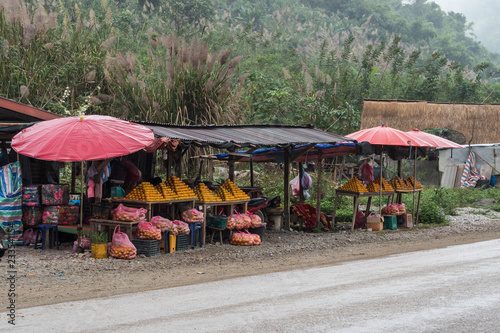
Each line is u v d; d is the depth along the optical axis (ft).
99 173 33.50
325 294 23.67
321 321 19.39
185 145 34.83
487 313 20.63
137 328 18.40
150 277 27.32
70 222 35.94
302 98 83.35
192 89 61.72
